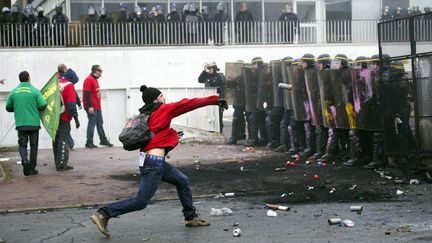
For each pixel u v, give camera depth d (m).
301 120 15.17
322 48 32.78
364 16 33.78
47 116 14.14
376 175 12.30
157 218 9.29
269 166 14.12
